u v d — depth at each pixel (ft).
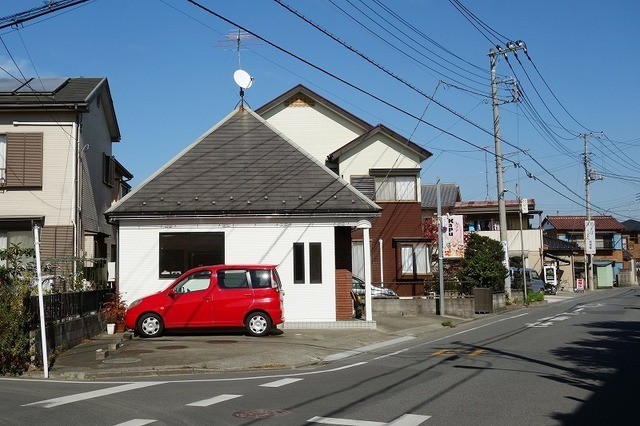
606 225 241.55
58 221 67.97
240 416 25.89
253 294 55.62
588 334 59.47
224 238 64.23
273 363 42.47
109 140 88.22
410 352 49.37
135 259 63.36
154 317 54.85
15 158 68.08
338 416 25.80
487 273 96.53
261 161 68.44
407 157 102.47
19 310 40.50
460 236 88.53
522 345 51.78
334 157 101.91
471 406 27.78
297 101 108.78
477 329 68.90
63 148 68.95
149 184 65.77
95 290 59.26
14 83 74.64
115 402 29.09
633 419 25.32
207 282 56.03
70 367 40.52
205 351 46.24
